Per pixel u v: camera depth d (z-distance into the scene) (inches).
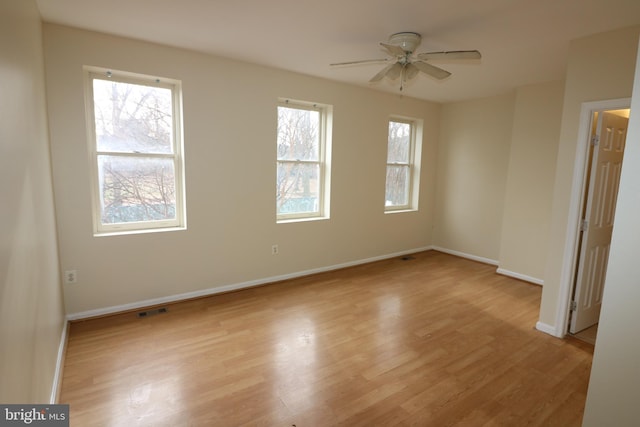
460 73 152.7
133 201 130.8
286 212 172.6
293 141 170.1
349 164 186.1
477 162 209.0
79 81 112.8
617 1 85.4
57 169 111.7
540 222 170.7
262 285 161.6
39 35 96.4
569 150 113.0
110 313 126.2
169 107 134.2
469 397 86.5
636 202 44.6
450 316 133.6
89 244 120.0
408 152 222.2
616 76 101.9
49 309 83.2
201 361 98.9
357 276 178.9
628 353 46.4
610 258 47.3
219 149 142.1
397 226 216.1
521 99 174.9
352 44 122.0
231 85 141.6
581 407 83.6
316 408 81.1
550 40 112.7
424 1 88.7
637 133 44.1
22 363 54.1
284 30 110.3
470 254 215.8
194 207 139.0
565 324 118.4
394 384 90.9
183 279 140.4
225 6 94.0
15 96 59.7
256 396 84.7
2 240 45.4
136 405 80.2
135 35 116.1
